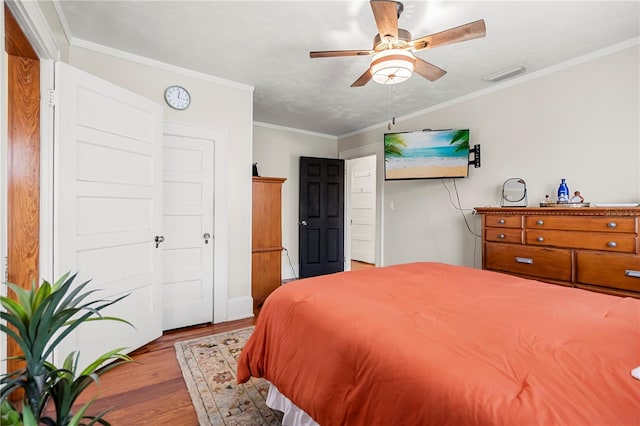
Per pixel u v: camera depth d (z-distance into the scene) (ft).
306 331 4.39
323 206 17.02
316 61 8.98
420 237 13.38
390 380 3.05
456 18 6.81
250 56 8.69
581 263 7.56
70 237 6.45
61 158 6.26
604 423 2.13
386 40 6.03
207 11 6.70
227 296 10.53
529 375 2.67
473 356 2.98
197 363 7.50
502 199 10.37
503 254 9.21
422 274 6.50
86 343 6.89
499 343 3.24
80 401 6.03
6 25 4.85
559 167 9.12
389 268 7.21
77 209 6.61
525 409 2.28
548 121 9.34
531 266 8.53
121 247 7.63
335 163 17.35
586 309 4.28
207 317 10.19
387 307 4.33
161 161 8.76
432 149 11.47
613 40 7.79
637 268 6.74
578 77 8.71
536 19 6.87
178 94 9.44
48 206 6.14
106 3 6.45
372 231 21.07
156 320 8.71
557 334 3.45
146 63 8.86
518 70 9.42
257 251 11.95
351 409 3.35
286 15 6.81
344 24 7.14
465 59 8.75
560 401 2.33
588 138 8.55
